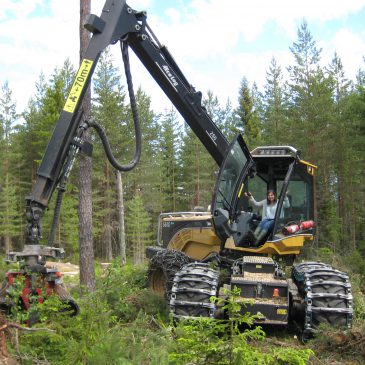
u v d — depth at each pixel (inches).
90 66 259.3
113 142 1444.4
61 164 245.0
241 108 1779.0
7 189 1552.7
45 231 1358.3
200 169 1668.3
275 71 1609.3
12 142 1692.9
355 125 1136.2
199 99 328.2
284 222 331.9
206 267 302.4
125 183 1625.2
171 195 1748.3
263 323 276.1
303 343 276.8
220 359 170.7
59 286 224.5
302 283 298.2
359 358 243.9
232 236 328.5
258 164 358.6
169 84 318.0
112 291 303.0
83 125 257.1
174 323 277.7
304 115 1167.0
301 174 338.0
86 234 391.2
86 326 210.2
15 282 203.0
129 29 285.6
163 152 1803.6
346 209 1278.3
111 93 1424.7
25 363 185.9
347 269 527.8
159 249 441.1
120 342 195.5
